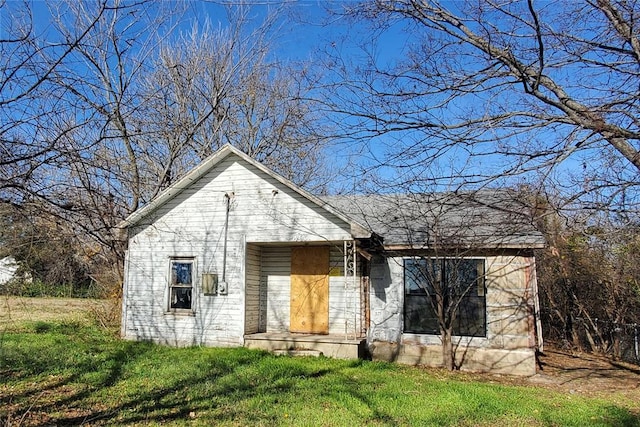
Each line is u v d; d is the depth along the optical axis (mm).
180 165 20297
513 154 6152
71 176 5750
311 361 11188
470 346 11500
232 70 22516
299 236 12781
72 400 7531
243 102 23828
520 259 11461
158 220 14055
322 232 12633
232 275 13250
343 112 6816
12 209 4344
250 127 24438
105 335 14562
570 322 16297
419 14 6566
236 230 13383
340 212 12266
